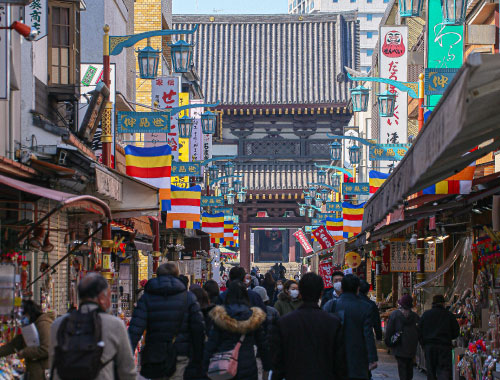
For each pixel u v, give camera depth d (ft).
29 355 35.63
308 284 32.73
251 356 36.32
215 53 315.99
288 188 272.31
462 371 57.62
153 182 75.41
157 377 36.47
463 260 75.51
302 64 308.19
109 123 68.49
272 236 457.27
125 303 94.58
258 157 283.38
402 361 56.90
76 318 24.58
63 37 66.49
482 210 65.51
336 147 121.80
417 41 131.13
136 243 91.40
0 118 49.83
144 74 80.89
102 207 42.29
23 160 50.19
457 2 61.11
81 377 23.85
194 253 169.58
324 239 156.87
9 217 50.08
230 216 202.08
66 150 52.29
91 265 72.79
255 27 321.11
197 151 161.07
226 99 302.86
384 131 114.62
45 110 64.34
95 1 97.96
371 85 177.06
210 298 53.26
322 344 31.91
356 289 41.65
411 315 57.11
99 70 89.15
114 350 24.62
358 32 312.29
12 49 50.78
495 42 84.64
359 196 168.25
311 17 319.27
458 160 33.68
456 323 54.19
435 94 69.67
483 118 24.76
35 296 53.31
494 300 61.41
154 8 154.61
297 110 279.28
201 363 37.76
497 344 52.75
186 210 102.22
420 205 62.18
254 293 51.26
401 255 99.60
